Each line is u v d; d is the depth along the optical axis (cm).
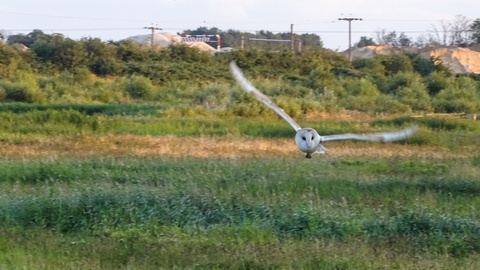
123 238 4397
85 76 19912
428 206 5319
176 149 8481
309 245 4294
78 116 11062
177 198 5088
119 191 5200
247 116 13550
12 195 5319
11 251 4134
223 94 16025
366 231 4669
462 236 4556
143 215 4831
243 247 4212
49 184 6012
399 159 8088
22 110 13738
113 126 11031
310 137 3166
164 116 13150
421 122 12425
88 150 8275
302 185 6128
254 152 8375
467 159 8206
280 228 4719
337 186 6138
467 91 19188
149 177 6206
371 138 3030
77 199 4969
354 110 15550
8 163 6894
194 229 4644
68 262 3950
